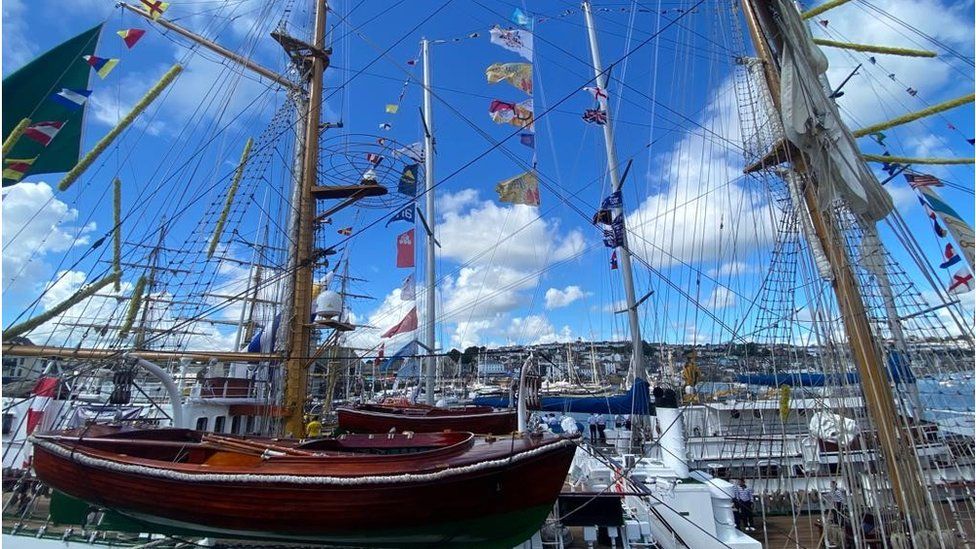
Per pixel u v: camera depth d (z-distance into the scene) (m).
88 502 6.48
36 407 8.51
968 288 9.02
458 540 5.98
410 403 14.66
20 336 7.13
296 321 10.73
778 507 11.73
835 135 7.04
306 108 12.98
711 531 8.89
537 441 6.21
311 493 5.59
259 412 10.95
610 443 14.70
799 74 7.25
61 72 6.88
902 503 5.80
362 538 5.77
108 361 7.93
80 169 6.88
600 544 7.76
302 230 11.41
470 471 5.50
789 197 8.29
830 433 7.24
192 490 5.88
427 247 19.33
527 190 14.86
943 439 7.18
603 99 16.36
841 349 6.59
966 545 6.18
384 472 5.56
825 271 6.91
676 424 11.16
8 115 6.53
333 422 14.84
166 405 11.75
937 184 9.07
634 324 14.49
